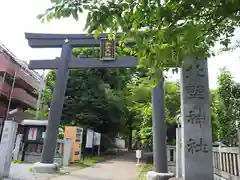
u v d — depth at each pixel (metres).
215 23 3.27
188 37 2.72
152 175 9.41
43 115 26.05
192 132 6.88
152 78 3.79
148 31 3.01
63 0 2.98
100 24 3.09
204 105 7.02
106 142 25.58
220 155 7.18
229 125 7.50
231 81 7.28
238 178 5.54
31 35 13.34
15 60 26.19
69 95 22.92
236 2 2.70
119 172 12.23
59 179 9.59
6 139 8.87
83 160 17.25
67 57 12.91
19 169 11.49
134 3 3.00
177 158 9.48
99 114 22.86
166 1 2.96
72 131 15.90
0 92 24.44
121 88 24.41
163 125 10.25
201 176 6.56
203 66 7.23
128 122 27.97
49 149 11.54
